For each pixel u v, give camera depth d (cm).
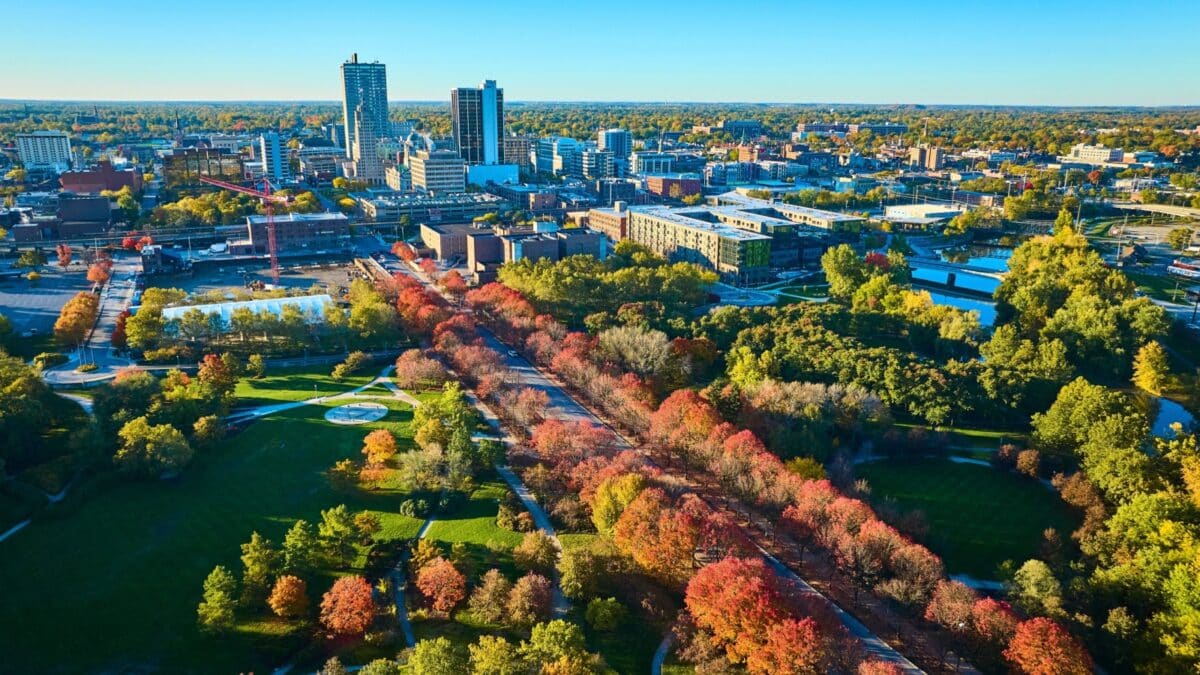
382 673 12756
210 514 19512
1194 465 18075
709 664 14100
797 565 17588
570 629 14012
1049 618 14512
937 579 15600
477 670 12850
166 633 15350
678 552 16225
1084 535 17412
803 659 13200
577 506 19088
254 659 14775
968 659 14600
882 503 19425
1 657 14525
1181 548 15388
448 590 15738
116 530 18688
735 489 19775
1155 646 13750
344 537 17438
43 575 16938
